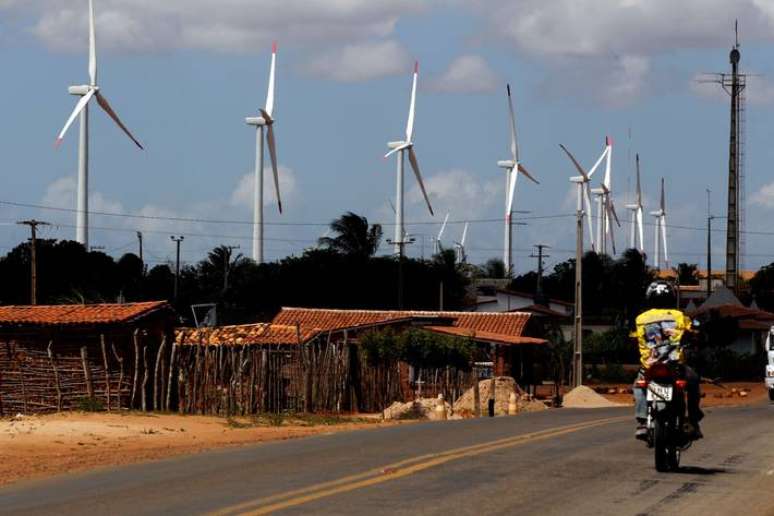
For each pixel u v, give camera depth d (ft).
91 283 556.10
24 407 219.61
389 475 96.32
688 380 98.48
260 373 245.04
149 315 242.99
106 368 226.17
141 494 88.53
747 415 186.70
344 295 621.31
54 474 110.83
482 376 352.28
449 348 300.81
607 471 99.09
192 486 92.38
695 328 97.86
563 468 100.99
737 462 108.68
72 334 228.84
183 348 247.09
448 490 87.76
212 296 614.34
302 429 188.44
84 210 547.49
